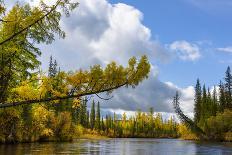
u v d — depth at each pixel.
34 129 51.53
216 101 104.94
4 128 41.81
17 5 8.48
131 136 160.12
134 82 7.93
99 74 7.80
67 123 63.88
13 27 8.53
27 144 45.94
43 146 43.31
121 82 7.93
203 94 106.56
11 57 11.07
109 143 66.38
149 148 48.31
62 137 63.44
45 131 55.31
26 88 8.45
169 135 165.38
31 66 12.27
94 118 148.00
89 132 130.62
